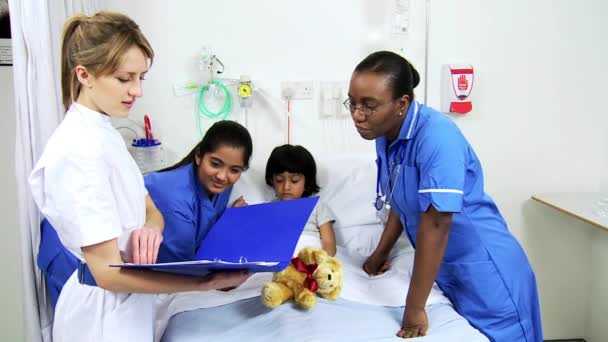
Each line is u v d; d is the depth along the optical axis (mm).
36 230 1379
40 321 1425
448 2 2068
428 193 1119
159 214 1169
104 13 889
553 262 2359
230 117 2059
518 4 2100
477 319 1335
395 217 1570
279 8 1993
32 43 1308
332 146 2135
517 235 2330
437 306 1360
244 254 1185
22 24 1284
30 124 1322
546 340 2391
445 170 1122
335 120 2109
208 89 2002
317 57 2055
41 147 1358
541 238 2332
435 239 1134
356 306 1363
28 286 1362
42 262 1355
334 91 2068
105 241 871
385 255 1611
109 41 847
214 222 1542
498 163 2248
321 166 2020
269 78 2043
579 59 2176
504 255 1329
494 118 2199
